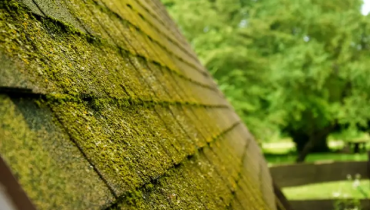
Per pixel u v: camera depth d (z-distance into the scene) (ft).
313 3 67.92
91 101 3.84
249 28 60.03
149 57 7.44
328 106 67.51
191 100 9.00
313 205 34.19
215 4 65.16
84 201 2.64
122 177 3.33
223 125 11.59
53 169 2.59
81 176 2.81
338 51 67.10
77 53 4.19
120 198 3.09
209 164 6.37
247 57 55.47
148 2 15.05
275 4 68.13
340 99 71.00
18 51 3.05
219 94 20.90
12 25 3.21
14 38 3.13
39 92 2.99
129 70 5.65
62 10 4.50
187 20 57.06
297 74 58.39
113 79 4.76
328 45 66.85
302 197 42.34
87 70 4.16
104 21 5.98
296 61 59.47
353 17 62.44
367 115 64.64
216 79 56.24
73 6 5.00
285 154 103.71
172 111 6.52
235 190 6.70
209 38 54.85
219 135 9.32
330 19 63.31
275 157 99.04
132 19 8.35
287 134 97.66
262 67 58.85
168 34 14.34
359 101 64.90
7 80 2.69
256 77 58.49
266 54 71.05
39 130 2.74
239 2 69.00
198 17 56.75
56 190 2.48
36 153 2.55
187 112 7.63
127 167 3.55
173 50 12.55
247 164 10.71
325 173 42.52
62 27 4.17
